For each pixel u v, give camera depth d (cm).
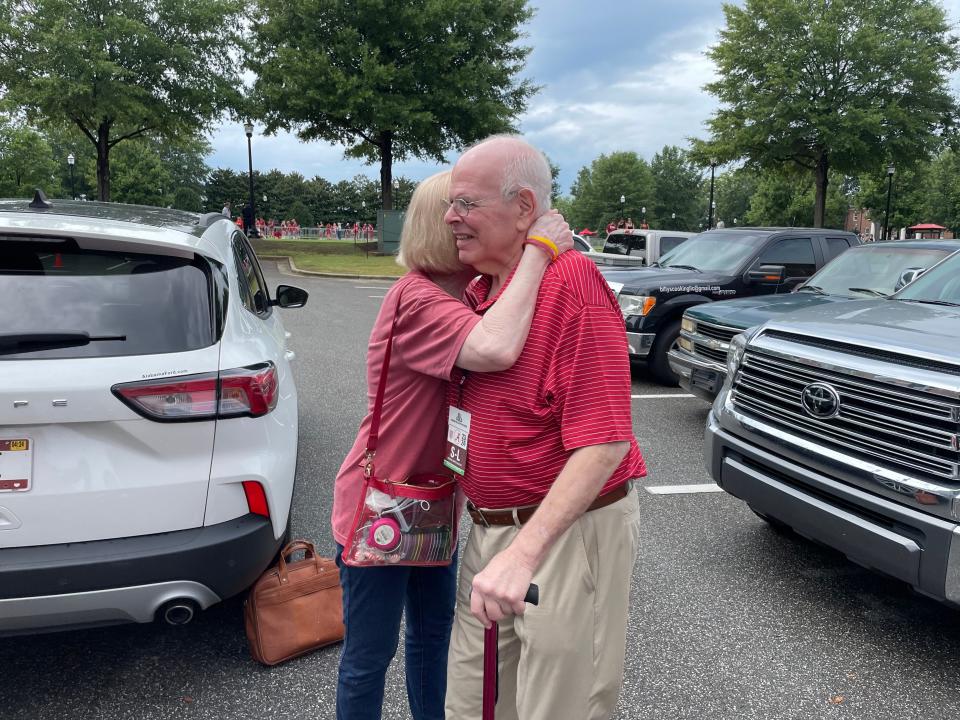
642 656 284
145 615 234
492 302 163
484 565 169
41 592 220
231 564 243
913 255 596
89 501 227
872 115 2469
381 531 173
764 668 279
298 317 1173
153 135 2930
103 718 241
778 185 5891
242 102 2662
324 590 277
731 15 2759
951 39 2641
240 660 274
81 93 2277
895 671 279
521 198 156
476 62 2683
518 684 168
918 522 262
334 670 268
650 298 752
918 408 270
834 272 636
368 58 2466
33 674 263
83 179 7500
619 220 8756
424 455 177
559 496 146
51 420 220
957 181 5256
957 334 296
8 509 221
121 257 255
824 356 311
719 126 2834
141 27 2367
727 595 334
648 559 370
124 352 234
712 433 368
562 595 160
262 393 254
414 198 174
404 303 166
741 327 561
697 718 249
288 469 275
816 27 2545
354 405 646
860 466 284
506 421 155
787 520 319
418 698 213
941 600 260
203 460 242
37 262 243
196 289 259
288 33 2605
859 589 342
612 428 147
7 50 2336
